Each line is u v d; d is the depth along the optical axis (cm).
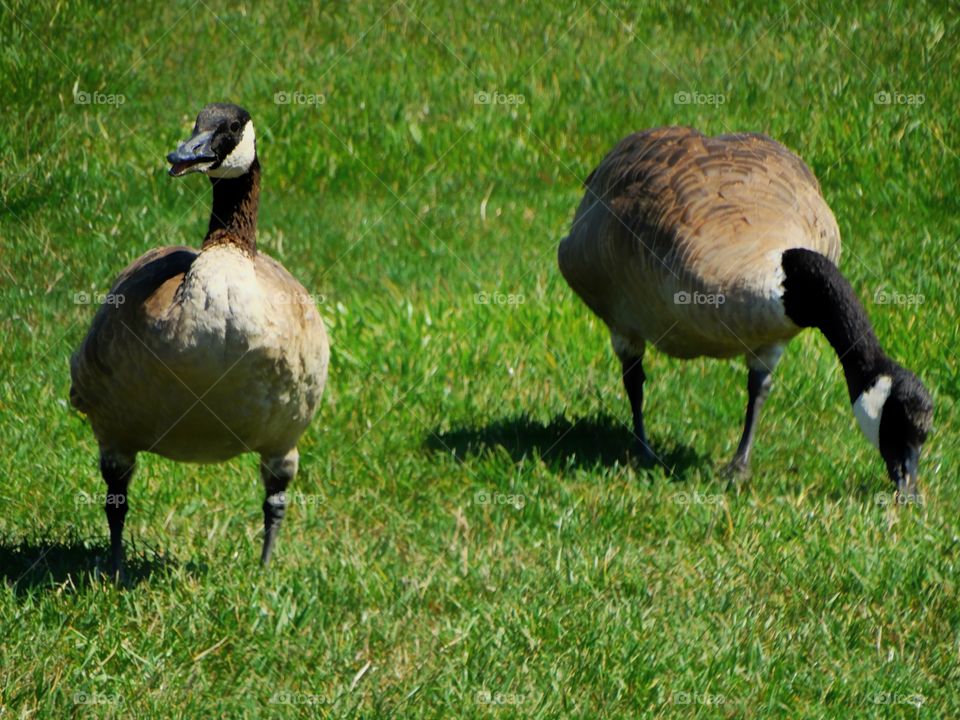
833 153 1942
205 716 779
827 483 1202
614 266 1212
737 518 1091
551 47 2234
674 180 1165
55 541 1000
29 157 1811
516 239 1739
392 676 841
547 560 1009
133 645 838
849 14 2312
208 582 922
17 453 1147
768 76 2139
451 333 1430
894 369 1082
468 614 912
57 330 1427
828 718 832
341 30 2227
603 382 1380
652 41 2267
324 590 932
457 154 1970
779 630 921
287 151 1922
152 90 2027
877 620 947
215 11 2227
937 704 855
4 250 1612
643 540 1074
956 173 1888
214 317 830
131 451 939
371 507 1120
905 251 1686
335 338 1395
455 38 2238
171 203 1773
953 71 2141
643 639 889
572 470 1198
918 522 1082
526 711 805
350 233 1733
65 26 2108
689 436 1297
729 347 1163
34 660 792
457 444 1245
